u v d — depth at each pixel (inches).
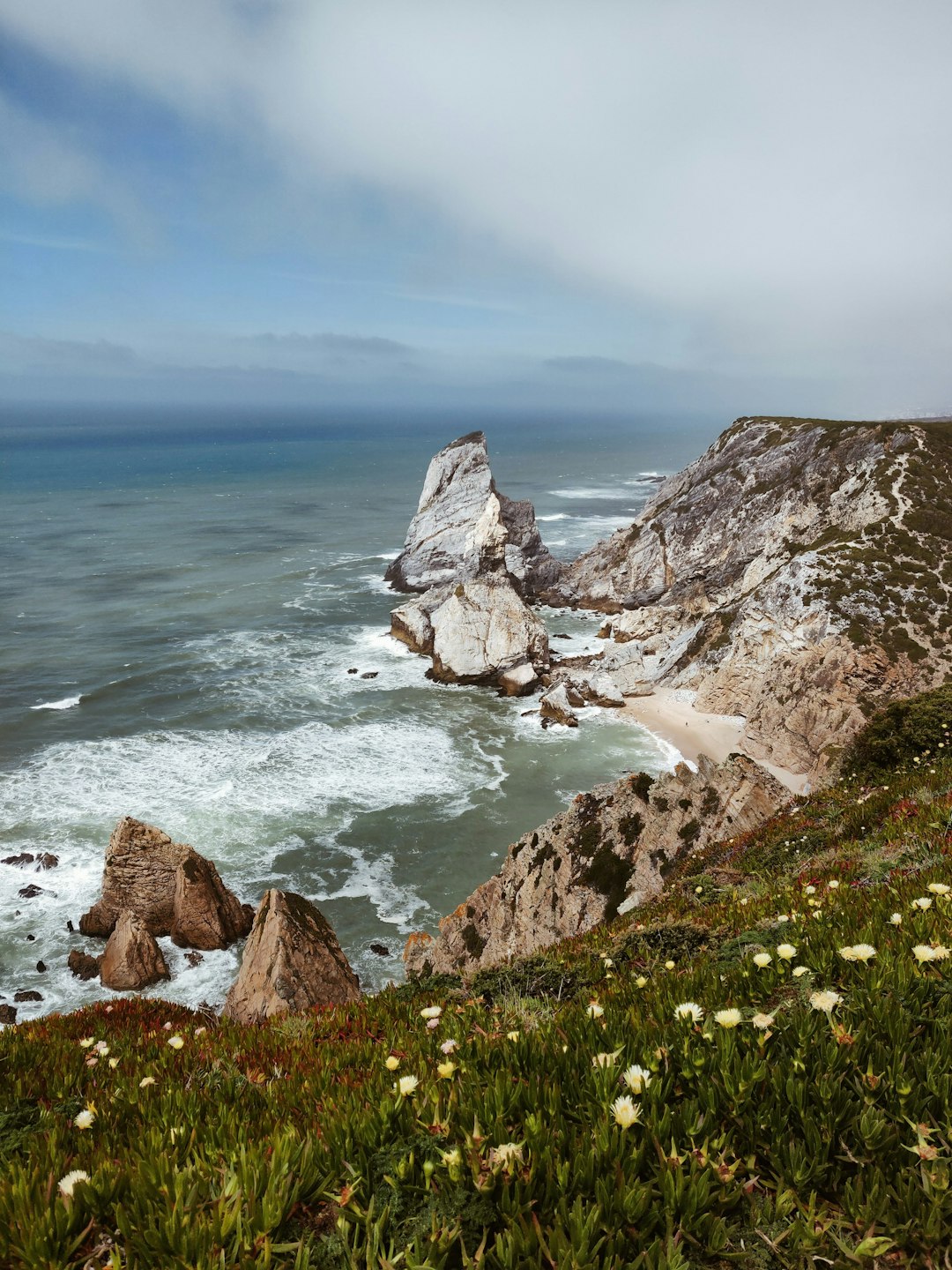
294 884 1615.4
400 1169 116.3
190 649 3115.2
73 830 1782.7
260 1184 115.9
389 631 3412.9
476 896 1080.2
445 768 2170.3
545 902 1003.9
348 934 1456.7
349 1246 104.0
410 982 345.7
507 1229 99.9
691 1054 139.3
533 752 2293.3
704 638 2923.2
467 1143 119.7
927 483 3157.0
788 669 2401.6
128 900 1432.1
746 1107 123.3
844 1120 117.6
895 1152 112.0
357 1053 221.0
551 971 319.0
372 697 2689.5
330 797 1974.7
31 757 2153.1
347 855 1726.1
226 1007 868.6
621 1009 199.5
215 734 2340.1
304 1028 286.2
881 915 240.5
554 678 2783.0
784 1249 99.7
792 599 2628.0
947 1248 95.5
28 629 3331.7
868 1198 101.5
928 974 166.1
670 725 2504.9
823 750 1957.4
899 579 2615.7
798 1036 139.9
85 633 3292.3
